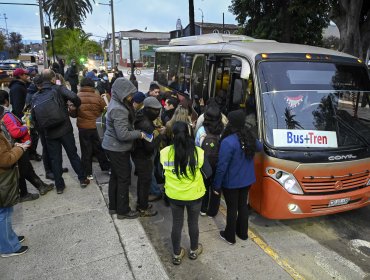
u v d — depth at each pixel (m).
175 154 3.46
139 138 4.41
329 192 4.25
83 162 6.04
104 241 4.17
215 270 3.74
